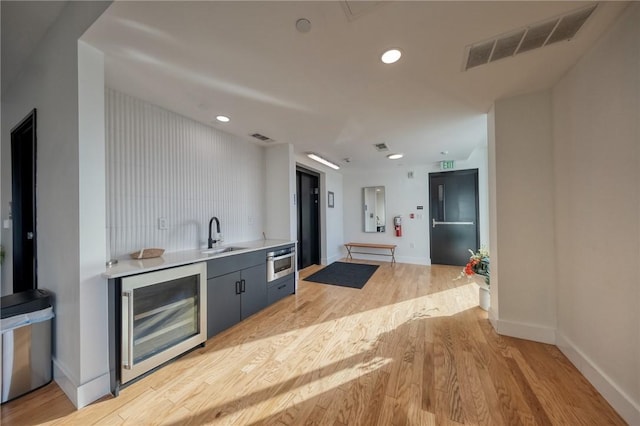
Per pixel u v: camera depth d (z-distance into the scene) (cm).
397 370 182
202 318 217
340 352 207
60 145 166
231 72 184
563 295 201
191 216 278
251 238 364
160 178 248
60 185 167
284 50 158
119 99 216
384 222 595
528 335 222
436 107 244
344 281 421
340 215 634
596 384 158
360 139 350
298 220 508
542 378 171
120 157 217
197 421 139
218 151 313
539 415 140
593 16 133
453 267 517
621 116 138
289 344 221
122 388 165
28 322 161
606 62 147
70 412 146
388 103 235
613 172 146
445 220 535
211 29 139
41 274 191
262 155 391
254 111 254
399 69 181
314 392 161
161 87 206
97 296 158
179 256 231
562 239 201
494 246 241
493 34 145
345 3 122
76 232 153
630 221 134
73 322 157
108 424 138
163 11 126
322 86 204
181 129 268
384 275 459
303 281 422
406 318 274
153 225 241
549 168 213
